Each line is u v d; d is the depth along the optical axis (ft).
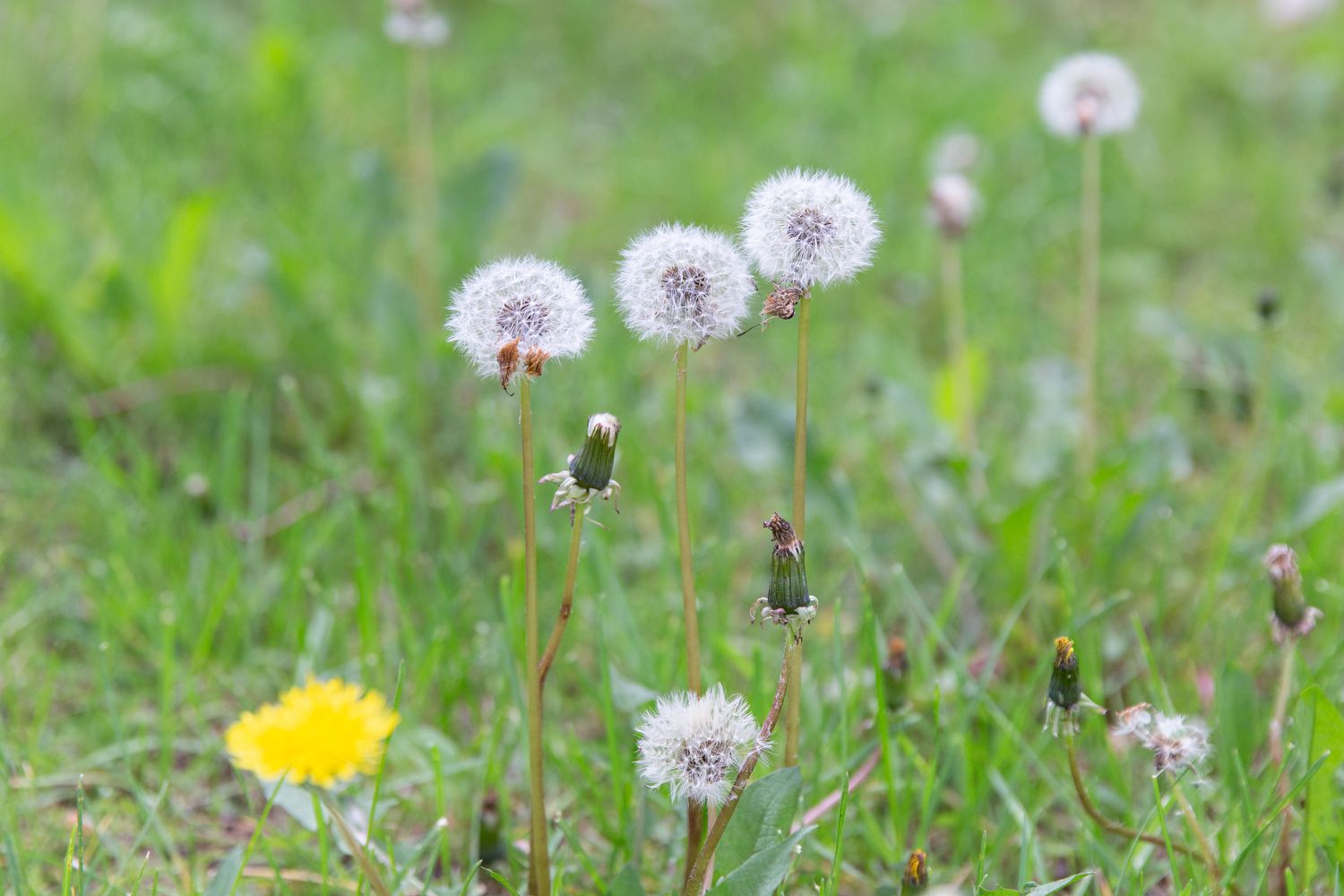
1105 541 4.98
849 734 4.54
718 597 4.92
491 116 8.42
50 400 5.61
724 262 4.02
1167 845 4.14
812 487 5.11
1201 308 6.88
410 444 5.43
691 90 9.07
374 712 4.03
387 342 5.72
